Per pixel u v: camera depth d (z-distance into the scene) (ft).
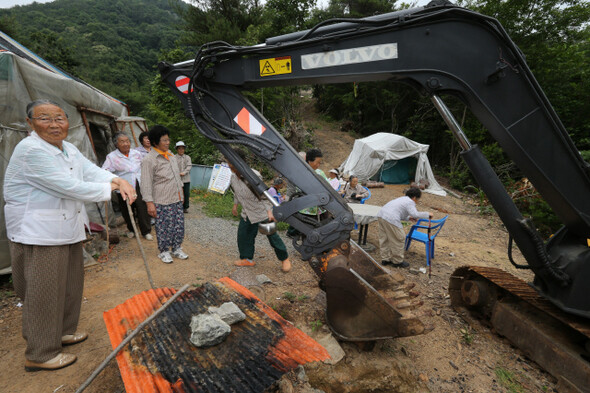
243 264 15.06
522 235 8.50
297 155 8.34
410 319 8.23
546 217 28.50
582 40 53.83
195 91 8.02
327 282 8.30
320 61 7.62
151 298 8.97
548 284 9.12
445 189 50.96
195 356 6.70
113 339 7.16
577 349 8.68
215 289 9.68
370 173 50.44
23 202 7.00
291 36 7.77
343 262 8.32
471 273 12.55
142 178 13.48
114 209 21.26
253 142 8.25
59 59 126.00
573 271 8.52
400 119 89.45
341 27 7.45
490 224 30.55
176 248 15.51
